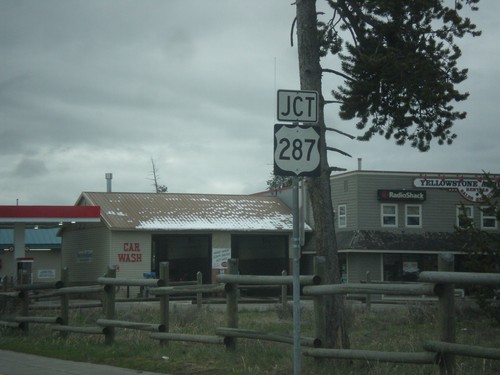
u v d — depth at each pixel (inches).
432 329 703.7
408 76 602.9
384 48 604.7
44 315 757.9
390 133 641.6
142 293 1486.2
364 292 414.3
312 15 539.5
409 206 1722.4
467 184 1736.0
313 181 526.3
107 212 1744.6
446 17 620.1
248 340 537.0
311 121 399.2
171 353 530.6
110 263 1685.5
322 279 452.4
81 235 1857.8
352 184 1718.8
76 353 559.8
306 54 535.8
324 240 519.2
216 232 1792.6
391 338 631.2
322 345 449.1
